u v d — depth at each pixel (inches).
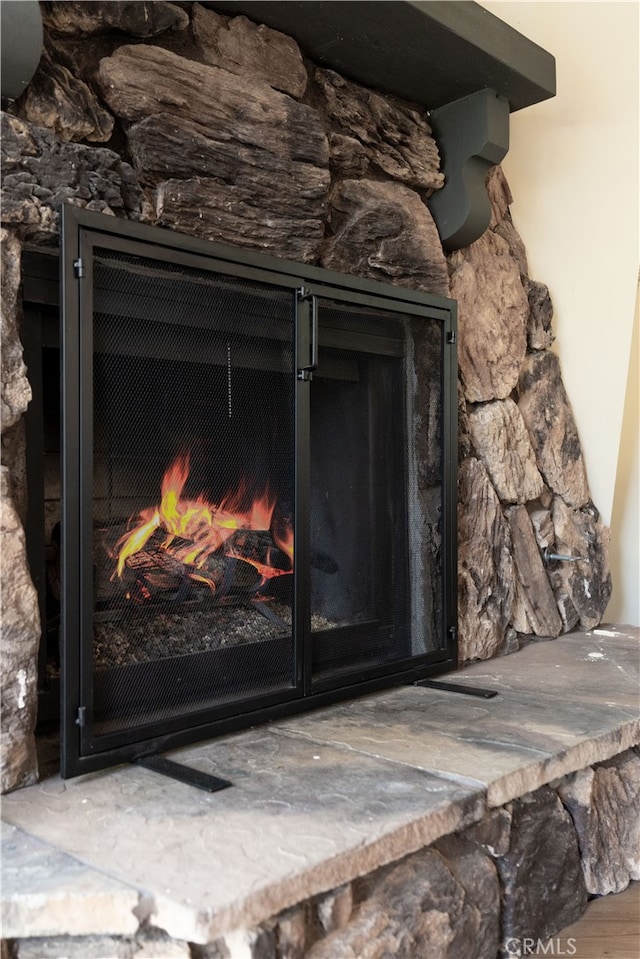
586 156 108.5
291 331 71.5
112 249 58.9
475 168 91.7
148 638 63.6
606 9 107.1
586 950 61.9
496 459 97.9
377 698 80.0
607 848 70.9
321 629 75.4
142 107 64.9
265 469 69.7
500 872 60.4
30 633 56.6
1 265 56.4
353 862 47.7
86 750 57.3
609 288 109.0
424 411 85.4
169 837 48.9
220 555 69.3
